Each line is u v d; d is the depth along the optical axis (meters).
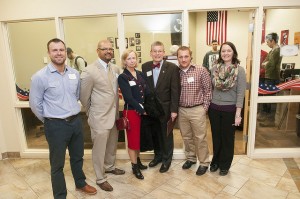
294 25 2.95
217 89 2.51
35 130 3.69
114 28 3.09
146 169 2.91
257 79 2.95
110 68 2.44
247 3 2.76
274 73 3.01
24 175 2.89
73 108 2.15
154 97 2.51
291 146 3.30
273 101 3.01
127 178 2.72
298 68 3.04
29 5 2.94
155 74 2.57
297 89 3.07
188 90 2.52
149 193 2.42
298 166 2.89
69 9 2.90
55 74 2.04
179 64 2.59
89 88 2.29
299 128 3.52
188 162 2.91
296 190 2.40
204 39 6.18
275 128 3.70
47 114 2.05
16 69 3.27
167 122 2.61
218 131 2.62
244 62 5.97
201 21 6.12
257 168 2.86
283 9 2.89
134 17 3.02
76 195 2.43
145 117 2.63
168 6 2.83
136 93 2.43
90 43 3.20
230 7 2.78
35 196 2.45
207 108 2.57
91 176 2.82
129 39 3.08
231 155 2.63
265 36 2.92
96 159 2.46
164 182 2.61
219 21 5.93
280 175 2.69
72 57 3.23
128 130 2.55
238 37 5.93
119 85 2.42
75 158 2.35
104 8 2.88
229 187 2.48
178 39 3.04
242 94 2.44
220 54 2.47
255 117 3.04
